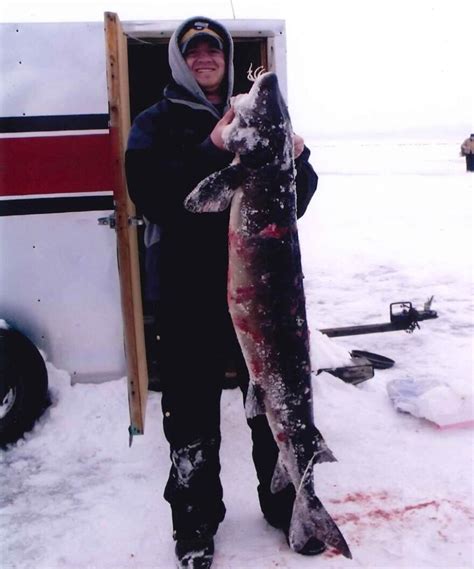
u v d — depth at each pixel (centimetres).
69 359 466
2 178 444
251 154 238
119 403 444
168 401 276
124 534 307
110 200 452
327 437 394
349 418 419
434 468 354
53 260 456
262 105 239
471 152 2625
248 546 291
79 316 463
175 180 252
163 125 266
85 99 441
